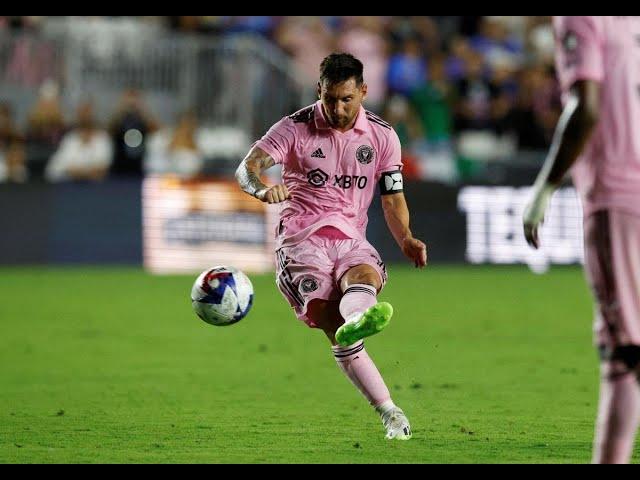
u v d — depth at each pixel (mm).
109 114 66938
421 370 31406
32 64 65688
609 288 15484
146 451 20344
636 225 15312
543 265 67062
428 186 67062
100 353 34781
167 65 66562
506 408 25219
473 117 75062
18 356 34094
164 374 30594
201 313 21078
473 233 67625
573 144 15070
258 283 58656
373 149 21078
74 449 20531
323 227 20938
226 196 65125
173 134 66375
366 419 23797
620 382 15398
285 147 20797
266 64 67500
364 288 19953
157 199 64688
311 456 19859
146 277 60500
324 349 35812
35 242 63375
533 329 40875
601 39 15438
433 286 57094
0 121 65375
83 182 63969
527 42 80375
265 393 27406
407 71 75125
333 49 74875
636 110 15422
